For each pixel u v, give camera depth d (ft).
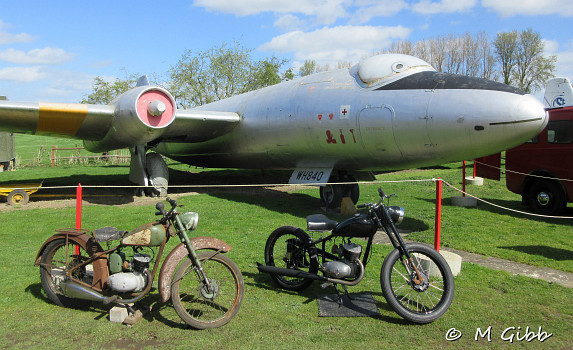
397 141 25.09
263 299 13.58
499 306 13.32
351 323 11.91
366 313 12.52
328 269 12.84
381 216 12.88
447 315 12.59
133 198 35.63
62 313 12.45
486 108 21.75
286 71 116.98
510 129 21.44
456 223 26.21
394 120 24.66
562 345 10.89
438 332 11.48
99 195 37.40
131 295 12.09
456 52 128.57
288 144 31.96
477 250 20.10
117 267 12.05
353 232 13.24
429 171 62.03
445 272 12.57
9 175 54.19
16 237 21.50
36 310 12.64
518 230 24.49
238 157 39.75
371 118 25.67
